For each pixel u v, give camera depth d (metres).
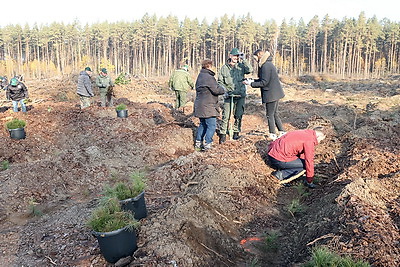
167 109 12.89
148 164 7.36
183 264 3.45
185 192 5.20
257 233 4.40
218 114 7.41
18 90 11.23
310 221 4.30
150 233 3.82
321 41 69.06
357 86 23.27
